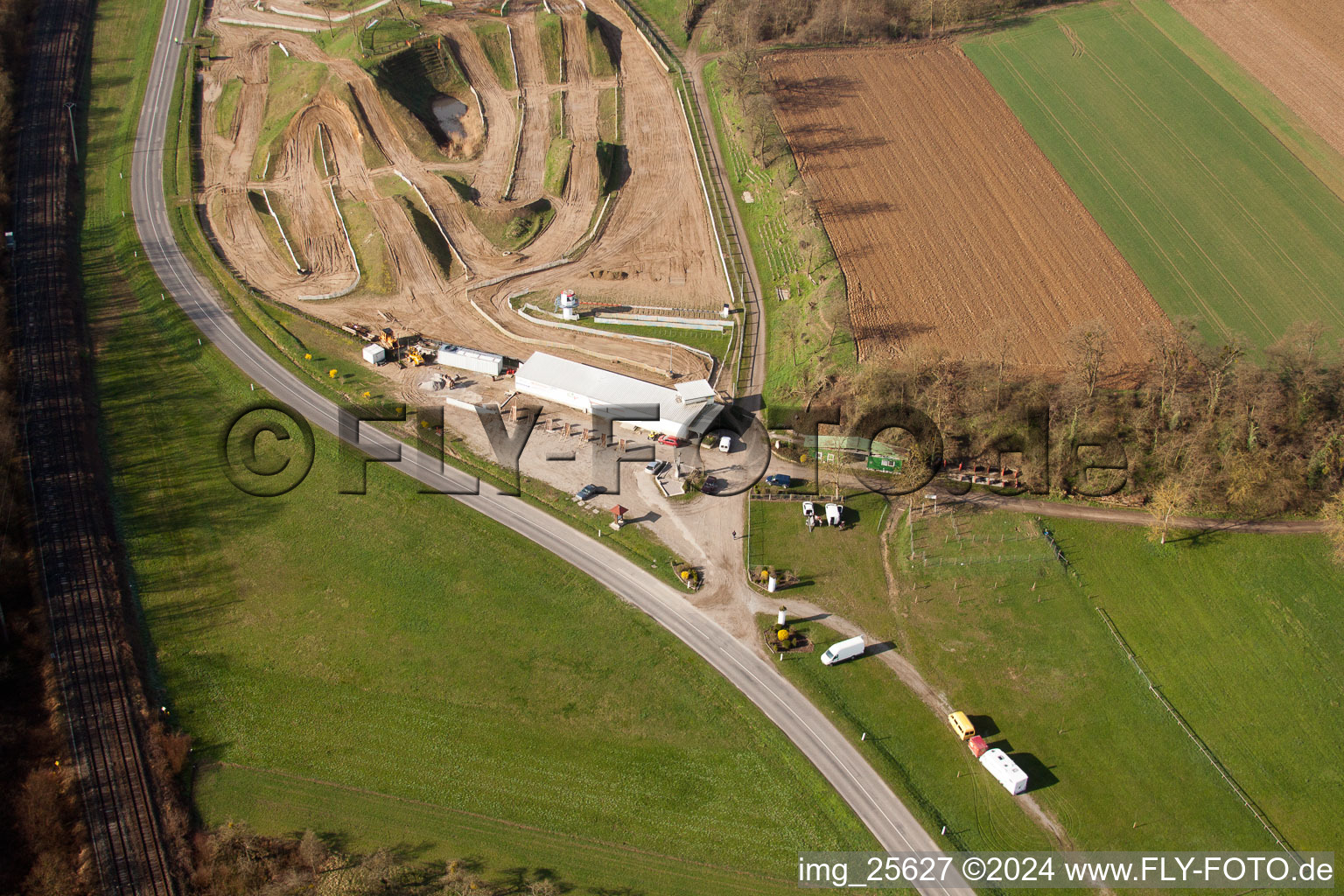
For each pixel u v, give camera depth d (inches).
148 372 3986.2
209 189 4995.1
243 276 4495.6
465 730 2783.0
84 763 2647.6
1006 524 3371.1
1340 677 2878.9
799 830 2556.6
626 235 4854.8
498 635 3041.3
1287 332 3695.9
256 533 3348.9
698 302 4441.4
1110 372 3774.6
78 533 3270.2
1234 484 3292.3
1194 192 4714.6
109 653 2920.8
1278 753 2706.7
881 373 3627.0
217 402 3855.8
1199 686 2876.5
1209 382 3393.2
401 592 3169.3
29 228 4613.7
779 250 4682.6
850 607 3134.8
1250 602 3090.6
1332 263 4281.5
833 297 4163.4
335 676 2923.2
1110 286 4207.7
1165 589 3147.1
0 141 5014.8
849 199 4776.1
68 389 3828.7
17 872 2433.6
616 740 2758.4
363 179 5068.9
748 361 4124.0
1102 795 2620.6
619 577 3230.8
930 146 5098.4
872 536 3368.6
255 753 2721.5
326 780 2659.9
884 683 2908.5
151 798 2591.0
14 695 2802.7
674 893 2427.4
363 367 4067.4
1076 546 3292.3
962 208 4682.6
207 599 3134.8
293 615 3095.5
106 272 4488.2
